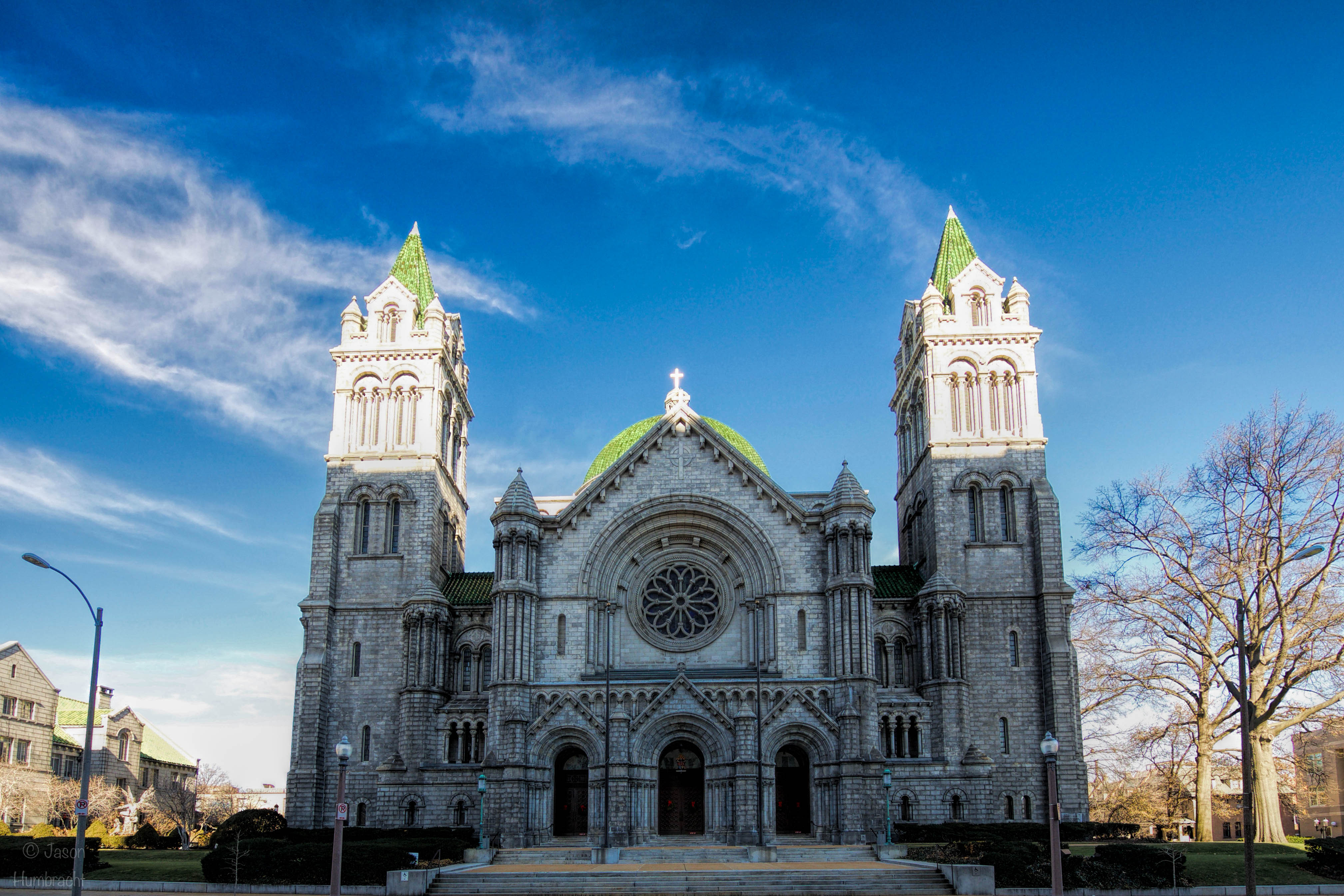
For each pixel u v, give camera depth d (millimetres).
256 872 53375
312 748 75188
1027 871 50688
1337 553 63844
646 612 74938
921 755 72125
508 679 69438
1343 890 51125
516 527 72562
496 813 67438
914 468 88062
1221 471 66438
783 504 73938
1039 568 77000
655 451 76188
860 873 51875
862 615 69438
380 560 80438
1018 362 82000
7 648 107438
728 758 67062
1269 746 65875
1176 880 50906
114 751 125188
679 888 50844
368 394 84438
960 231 89312
